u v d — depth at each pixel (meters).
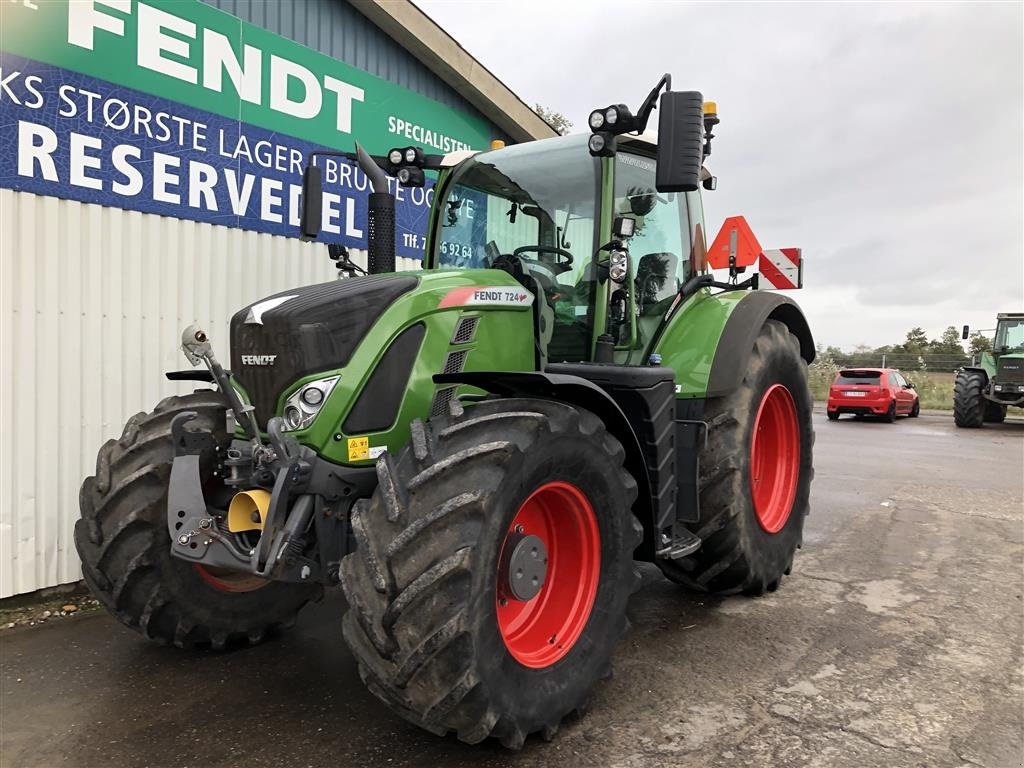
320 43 5.69
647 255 3.92
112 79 4.36
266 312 2.78
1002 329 15.42
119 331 4.45
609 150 3.24
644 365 3.80
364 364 2.73
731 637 3.61
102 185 4.34
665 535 3.37
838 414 17.92
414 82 6.61
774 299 4.28
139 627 3.22
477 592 2.27
